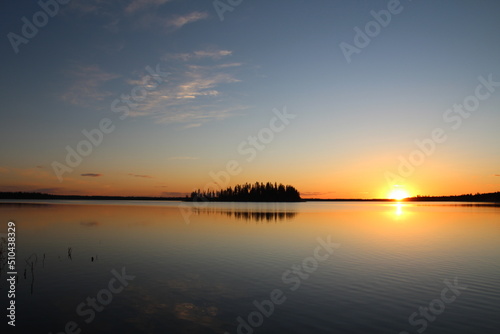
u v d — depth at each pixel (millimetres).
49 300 17812
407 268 24812
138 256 29031
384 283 21047
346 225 57438
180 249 32531
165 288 19969
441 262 26797
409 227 53938
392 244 35969
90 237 39938
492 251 31844
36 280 21453
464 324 14828
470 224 59281
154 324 14914
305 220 68500
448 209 131125
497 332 14047
